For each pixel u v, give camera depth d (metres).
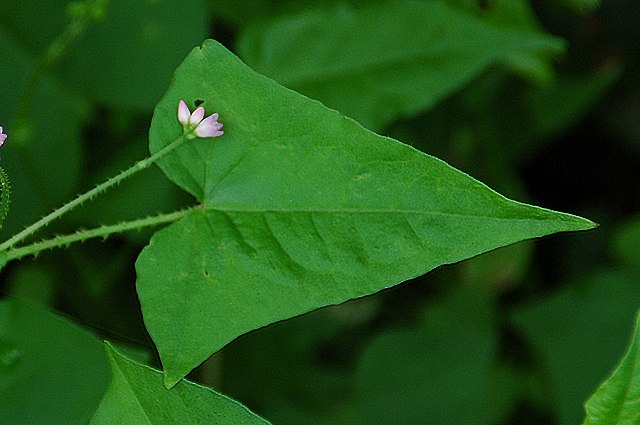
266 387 0.48
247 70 0.35
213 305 0.35
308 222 0.35
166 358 0.35
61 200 0.43
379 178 0.34
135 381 0.35
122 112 0.44
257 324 0.35
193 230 0.35
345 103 0.43
